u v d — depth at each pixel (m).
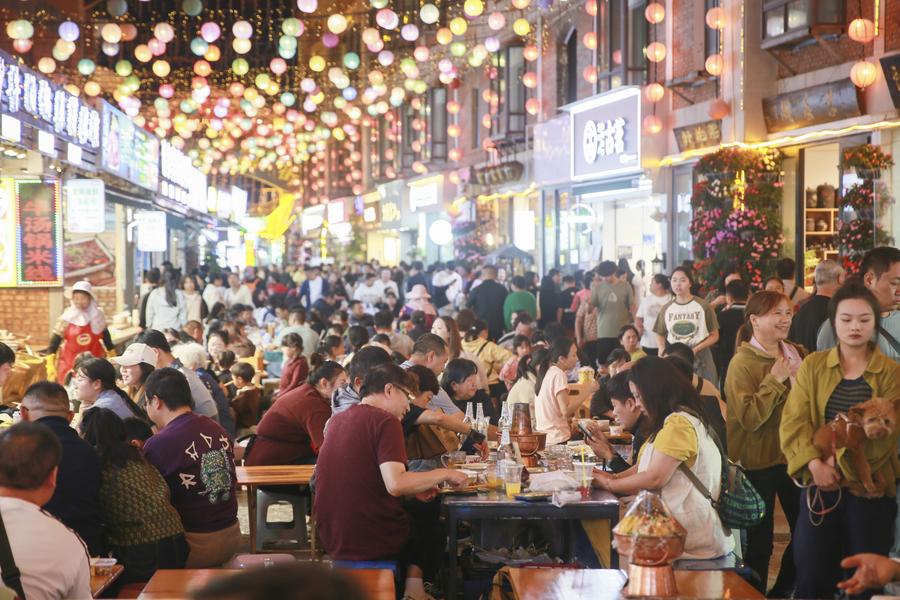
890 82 13.93
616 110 21.77
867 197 14.15
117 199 21.05
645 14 21.03
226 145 46.53
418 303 20.91
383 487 6.16
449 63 26.89
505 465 6.51
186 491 6.55
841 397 5.25
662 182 20.56
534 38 29.42
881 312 5.83
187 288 19.92
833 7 15.19
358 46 53.00
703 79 18.61
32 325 16.80
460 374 8.80
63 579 4.62
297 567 1.46
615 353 10.27
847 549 5.22
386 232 52.69
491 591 5.93
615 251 24.12
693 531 5.64
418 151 43.59
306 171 75.06
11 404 11.34
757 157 16.36
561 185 26.11
